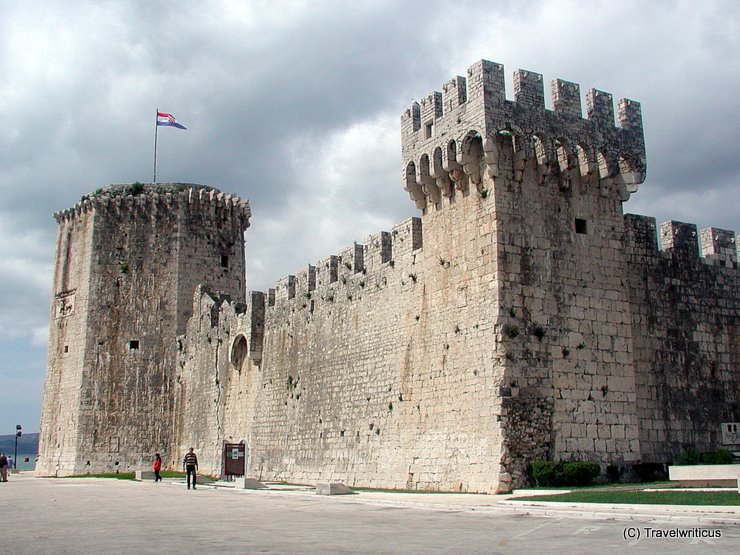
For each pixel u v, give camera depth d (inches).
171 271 3125.0
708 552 673.6
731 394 1774.1
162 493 1680.6
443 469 1567.4
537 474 1396.4
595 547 717.9
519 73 1571.1
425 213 1722.4
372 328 1905.8
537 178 1566.2
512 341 1464.1
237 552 700.7
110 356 3058.6
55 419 3139.8
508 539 780.0
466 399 1528.1
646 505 992.9
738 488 1099.3
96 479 2605.8
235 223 3312.0
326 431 2050.9
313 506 1245.7
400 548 721.6
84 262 3181.6
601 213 1621.6
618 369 1558.8
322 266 2193.7
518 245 1517.0
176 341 3070.9
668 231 1808.6
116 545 759.1
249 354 2485.2
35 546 756.6
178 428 2999.5
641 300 1705.2
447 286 1631.4
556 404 1475.1
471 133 1551.4
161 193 3198.8
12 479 2736.2
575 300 1547.7
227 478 2300.7
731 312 1829.5
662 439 1647.4
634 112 1688.0
